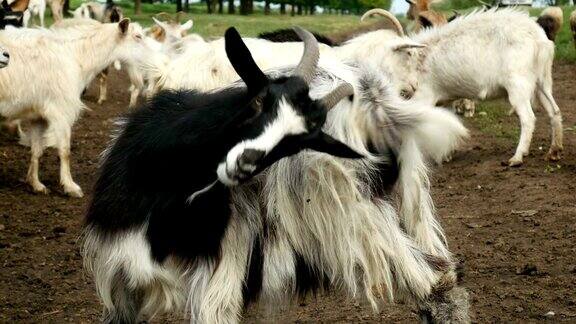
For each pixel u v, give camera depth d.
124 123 4.90
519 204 8.67
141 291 4.51
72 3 46.75
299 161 4.30
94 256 4.71
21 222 8.49
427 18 15.28
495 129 13.05
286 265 4.39
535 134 12.59
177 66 9.05
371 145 4.60
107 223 4.50
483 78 10.77
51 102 9.54
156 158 4.31
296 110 3.95
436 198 9.20
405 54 10.91
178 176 4.23
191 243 4.27
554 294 6.15
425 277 4.60
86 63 9.98
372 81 4.66
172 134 4.29
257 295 4.45
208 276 4.28
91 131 13.60
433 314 4.67
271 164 3.97
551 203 8.57
